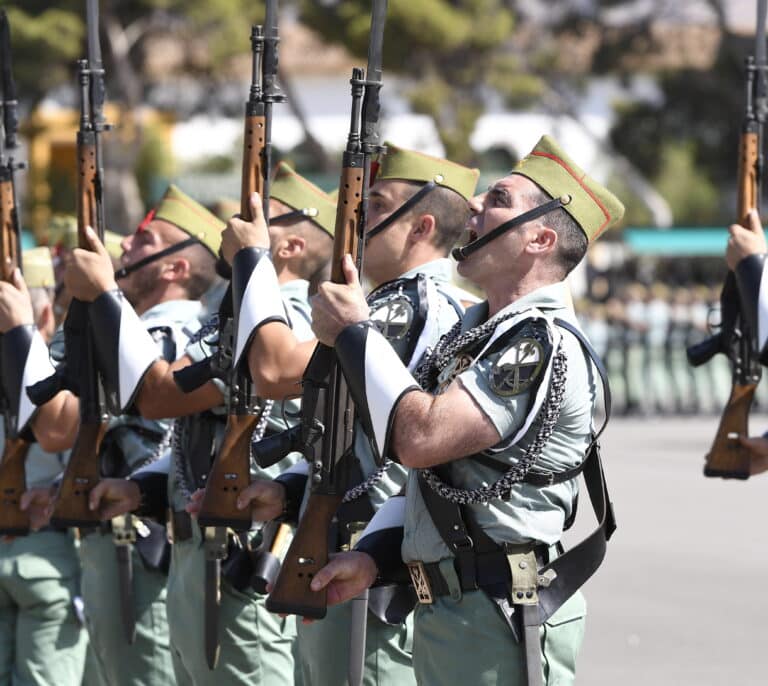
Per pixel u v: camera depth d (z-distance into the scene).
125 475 9.46
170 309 9.88
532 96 51.47
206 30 45.72
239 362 7.58
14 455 9.74
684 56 54.34
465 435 6.39
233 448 7.73
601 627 14.11
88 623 9.66
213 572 8.45
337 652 8.03
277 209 9.34
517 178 6.90
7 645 10.73
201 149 57.97
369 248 8.56
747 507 21.16
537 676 6.52
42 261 11.59
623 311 39.53
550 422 6.48
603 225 6.93
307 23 46.00
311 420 6.80
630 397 39.41
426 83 47.06
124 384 8.23
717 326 10.21
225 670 8.59
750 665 12.71
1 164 9.37
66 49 42.19
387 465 7.98
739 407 10.05
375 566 6.95
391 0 44.31
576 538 17.06
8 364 9.27
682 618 14.40
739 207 9.95
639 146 58.03
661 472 25.44
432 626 6.72
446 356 6.84
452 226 8.59
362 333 6.53
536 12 51.56
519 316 6.61
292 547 6.86
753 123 9.99
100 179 8.49
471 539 6.61
